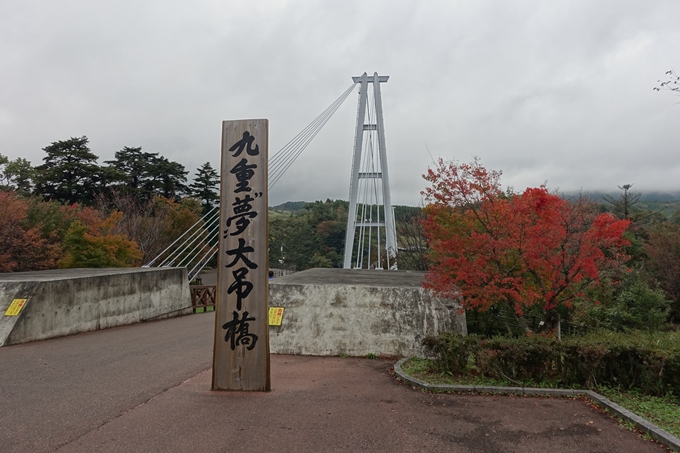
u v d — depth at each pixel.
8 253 16.42
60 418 4.34
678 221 27.55
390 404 4.79
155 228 24.56
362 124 31.11
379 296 7.82
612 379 5.27
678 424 4.11
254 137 5.58
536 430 4.08
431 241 7.81
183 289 15.31
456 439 3.88
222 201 5.51
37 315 9.07
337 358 7.24
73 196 31.33
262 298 5.34
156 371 6.27
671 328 12.53
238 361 5.29
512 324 10.16
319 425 4.18
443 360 5.85
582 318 11.77
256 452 3.61
